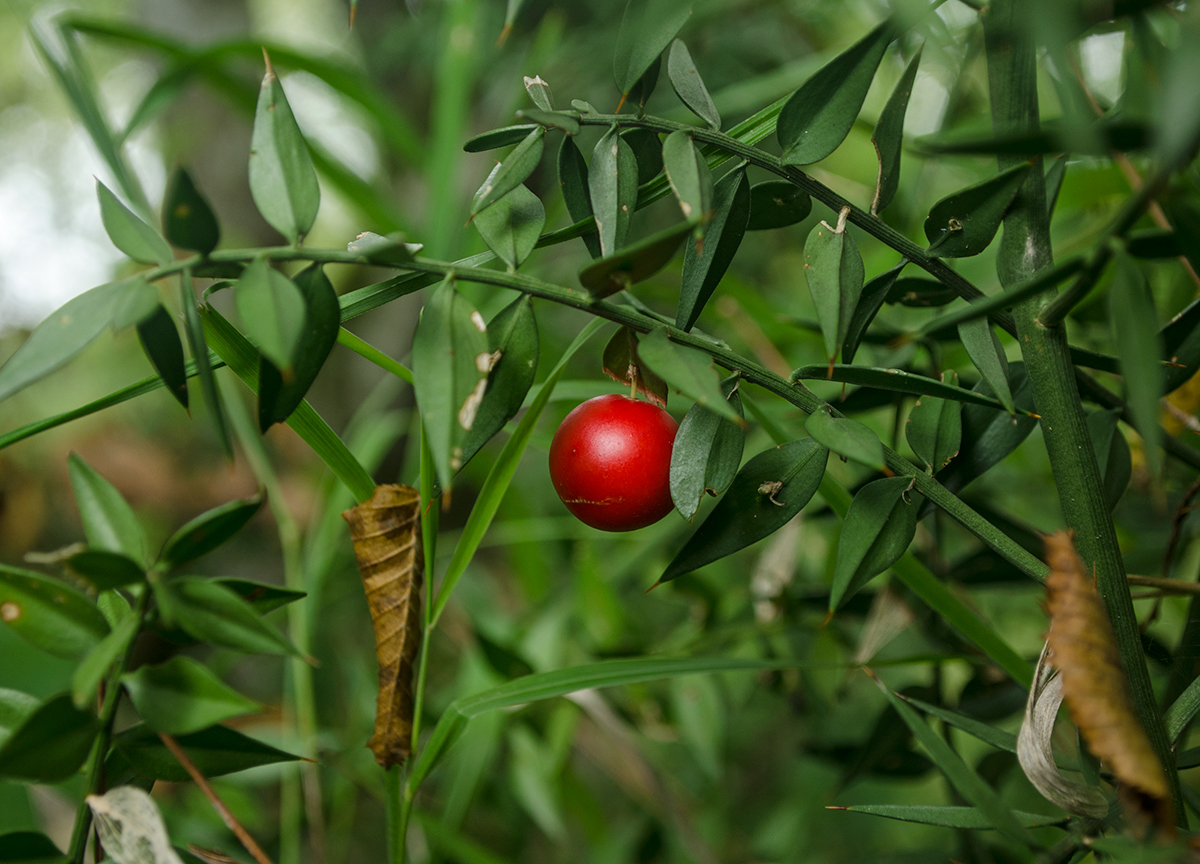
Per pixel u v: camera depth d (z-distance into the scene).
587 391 0.25
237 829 0.18
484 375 0.17
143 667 0.17
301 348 0.18
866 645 0.23
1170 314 0.25
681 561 0.18
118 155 0.26
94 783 0.17
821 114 0.18
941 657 0.22
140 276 0.17
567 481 0.19
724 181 0.18
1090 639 0.17
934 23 0.19
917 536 0.25
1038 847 0.17
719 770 0.27
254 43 0.30
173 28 0.64
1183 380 0.20
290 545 0.29
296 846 0.27
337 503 0.29
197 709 0.17
